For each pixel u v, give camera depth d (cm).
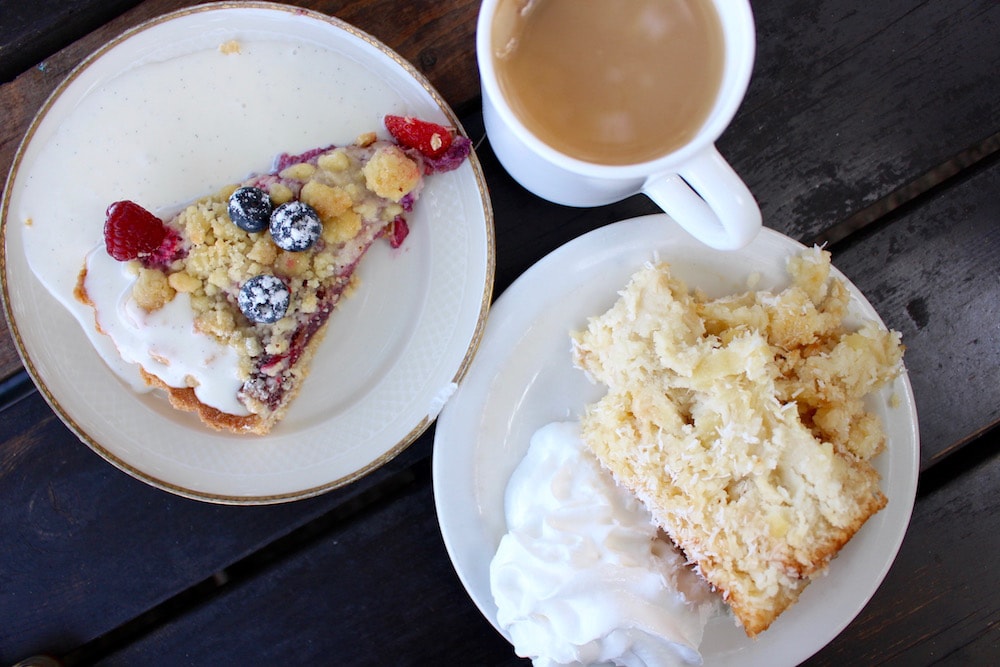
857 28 40
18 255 37
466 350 38
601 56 30
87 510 40
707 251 38
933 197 41
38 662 40
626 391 37
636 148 30
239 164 39
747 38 29
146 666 41
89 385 38
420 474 41
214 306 38
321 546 41
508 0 29
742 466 36
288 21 37
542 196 37
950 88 40
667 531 37
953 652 41
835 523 36
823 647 40
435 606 41
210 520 40
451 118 37
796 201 40
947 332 41
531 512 37
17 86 38
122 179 38
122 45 36
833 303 37
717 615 38
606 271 38
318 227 37
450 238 38
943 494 41
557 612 36
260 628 41
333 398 39
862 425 37
